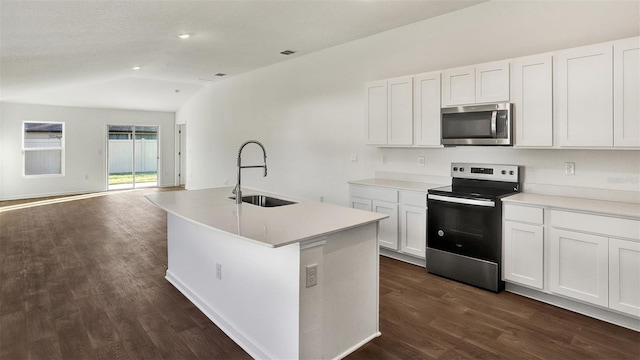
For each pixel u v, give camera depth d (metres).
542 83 2.94
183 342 2.39
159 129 10.46
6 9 2.69
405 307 2.86
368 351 2.26
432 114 3.70
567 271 2.70
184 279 3.17
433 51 3.97
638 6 2.75
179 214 2.45
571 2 3.06
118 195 8.94
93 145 9.42
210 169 8.52
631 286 2.41
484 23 3.57
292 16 3.76
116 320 2.67
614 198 2.90
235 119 7.39
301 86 5.66
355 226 2.18
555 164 3.18
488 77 3.26
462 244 3.30
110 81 7.61
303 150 5.70
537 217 2.84
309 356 2.01
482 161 3.66
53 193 8.89
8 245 4.61
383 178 4.55
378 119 4.21
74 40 3.81
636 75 2.48
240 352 2.29
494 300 2.98
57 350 2.27
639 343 2.32
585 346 2.29
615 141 2.59
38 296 3.07
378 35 4.48
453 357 2.19
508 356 2.20
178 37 4.36
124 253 4.29
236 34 4.34
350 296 2.25
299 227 2.08
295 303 1.95
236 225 2.12
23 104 8.38
